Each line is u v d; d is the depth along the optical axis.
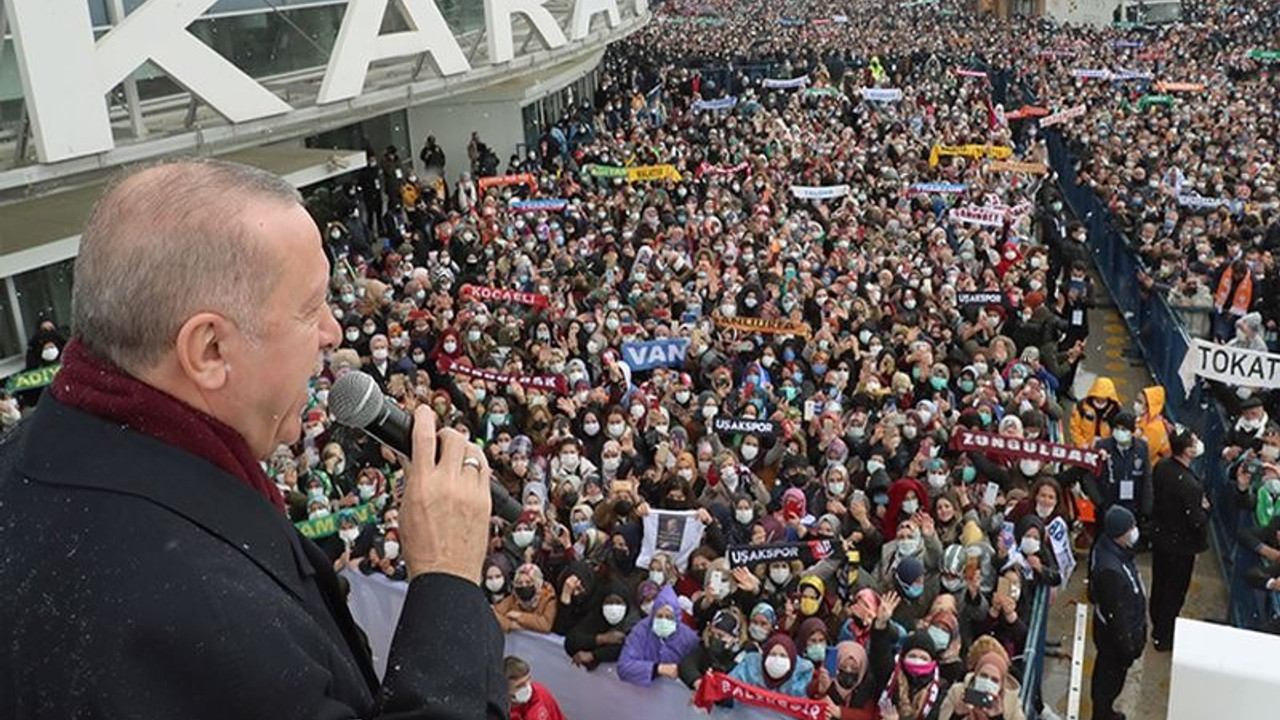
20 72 10.79
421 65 17.62
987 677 6.84
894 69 42.53
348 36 15.16
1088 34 51.09
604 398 11.95
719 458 9.93
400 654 1.20
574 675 7.98
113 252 1.10
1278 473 9.05
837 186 20.95
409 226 21.59
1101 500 9.84
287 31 14.91
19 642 1.02
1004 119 29.62
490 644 1.25
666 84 39.34
